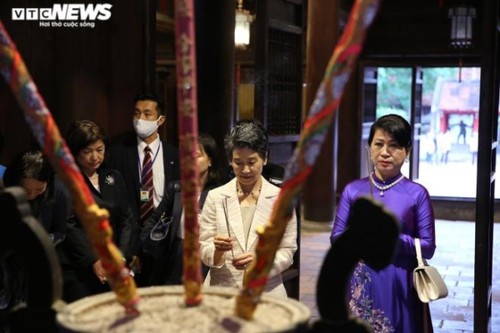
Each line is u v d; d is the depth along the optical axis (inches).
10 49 63.1
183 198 67.8
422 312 150.9
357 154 486.3
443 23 467.5
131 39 218.4
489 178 190.2
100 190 176.1
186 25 65.3
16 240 70.3
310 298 280.8
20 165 150.9
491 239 205.5
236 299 67.7
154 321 65.5
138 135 196.2
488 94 187.9
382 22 477.7
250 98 498.0
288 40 233.9
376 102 495.2
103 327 64.0
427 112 500.7
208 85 269.7
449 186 497.0
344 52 62.2
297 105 242.1
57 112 217.8
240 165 140.6
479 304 193.2
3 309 147.7
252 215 144.6
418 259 146.6
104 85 220.4
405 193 151.4
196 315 66.8
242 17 391.2
